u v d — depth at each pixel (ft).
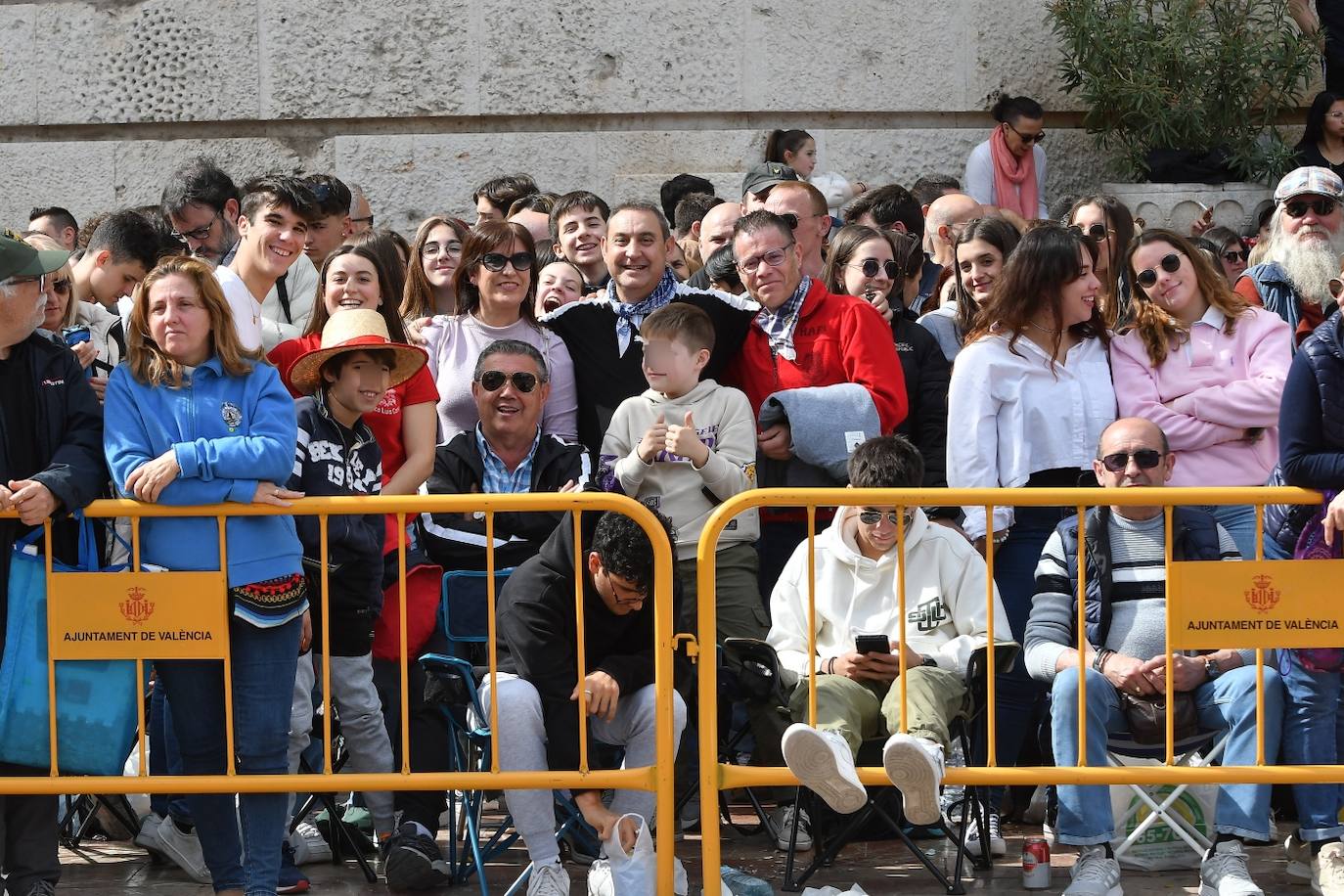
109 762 20.95
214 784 20.92
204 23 39.63
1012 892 22.76
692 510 25.91
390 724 24.70
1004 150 39.19
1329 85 39.88
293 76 39.60
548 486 25.91
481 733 22.26
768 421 27.07
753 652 23.20
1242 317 26.66
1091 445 26.20
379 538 23.91
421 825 23.29
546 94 39.70
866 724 23.73
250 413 21.12
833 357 27.63
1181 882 23.26
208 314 21.06
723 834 25.71
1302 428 21.72
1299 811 22.67
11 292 20.22
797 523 27.53
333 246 31.73
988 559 21.59
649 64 39.73
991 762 21.94
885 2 39.96
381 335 23.20
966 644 23.88
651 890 21.26
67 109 39.81
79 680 20.94
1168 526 21.58
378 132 39.88
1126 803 23.70
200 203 31.22
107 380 24.36
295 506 20.94
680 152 39.91
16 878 21.13
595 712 21.63
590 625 22.41
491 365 25.64
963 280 29.17
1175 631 21.62
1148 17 38.88
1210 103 38.63
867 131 40.19
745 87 39.86
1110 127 39.60
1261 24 39.32
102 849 25.52
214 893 22.45
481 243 27.53
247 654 21.08
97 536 21.81
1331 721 22.24
